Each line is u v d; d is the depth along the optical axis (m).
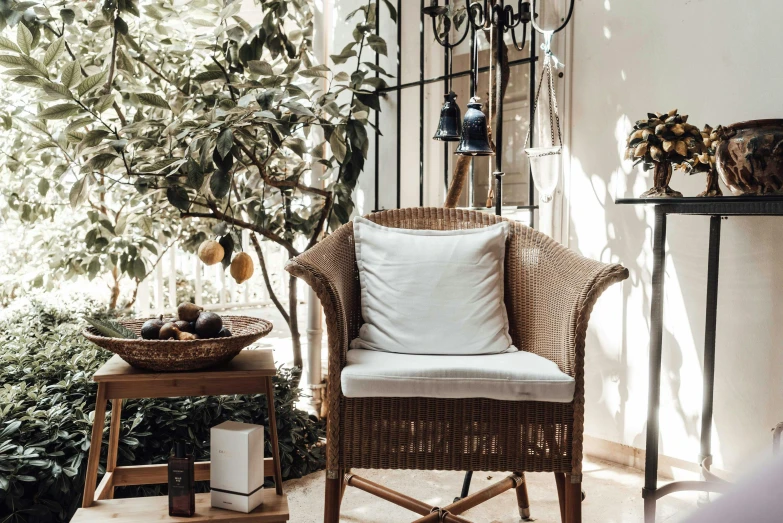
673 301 2.39
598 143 2.52
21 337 2.76
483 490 1.98
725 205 1.74
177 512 1.68
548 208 2.65
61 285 4.29
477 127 2.15
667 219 2.39
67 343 2.70
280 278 5.28
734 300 2.24
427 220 2.18
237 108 2.32
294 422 2.56
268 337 4.55
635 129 1.95
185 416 2.25
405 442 1.65
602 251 2.54
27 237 4.00
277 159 3.02
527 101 2.98
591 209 2.55
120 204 3.43
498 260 2.03
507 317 2.01
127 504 1.75
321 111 2.64
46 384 2.34
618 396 2.55
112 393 1.72
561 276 1.83
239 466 1.71
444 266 1.99
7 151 3.19
